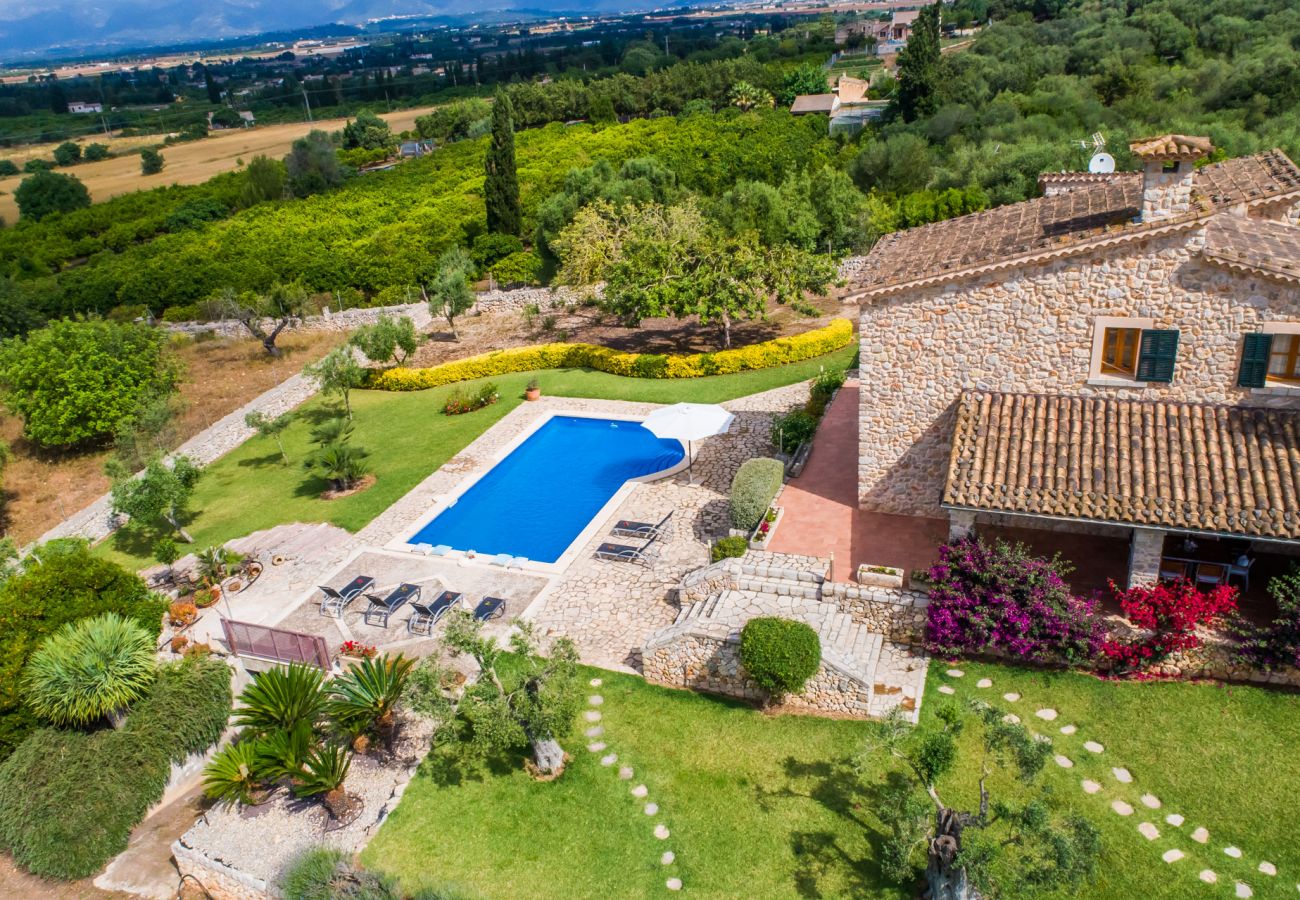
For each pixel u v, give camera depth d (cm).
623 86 12462
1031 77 7381
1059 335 2041
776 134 8056
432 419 3853
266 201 9094
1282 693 1728
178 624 2452
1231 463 1830
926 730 1745
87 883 1773
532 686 1788
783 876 1505
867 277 2236
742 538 2339
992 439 2025
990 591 1883
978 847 1299
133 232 8300
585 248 4603
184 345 5234
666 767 1770
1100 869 1430
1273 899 1361
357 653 2211
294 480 3416
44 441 3903
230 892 1677
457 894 1497
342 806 1758
